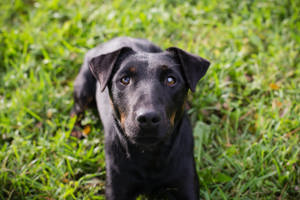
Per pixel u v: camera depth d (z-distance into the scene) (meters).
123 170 0.81
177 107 0.76
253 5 1.29
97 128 1.00
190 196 0.82
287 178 0.88
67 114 1.05
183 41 1.20
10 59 1.18
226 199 0.85
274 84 1.05
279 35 1.21
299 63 1.12
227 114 1.01
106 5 1.35
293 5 1.26
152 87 0.72
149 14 1.27
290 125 0.97
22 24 1.35
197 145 0.95
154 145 0.77
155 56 0.77
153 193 0.84
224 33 1.20
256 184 0.88
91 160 0.92
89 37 1.20
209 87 1.06
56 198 0.87
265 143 0.93
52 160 0.93
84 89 0.99
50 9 1.36
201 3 1.31
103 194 0.89
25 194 0.88
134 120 0.71
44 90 1.07
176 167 0.80
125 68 0.75
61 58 1.15
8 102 1.08
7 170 0.90
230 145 0.95
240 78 1.07
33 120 1.02
